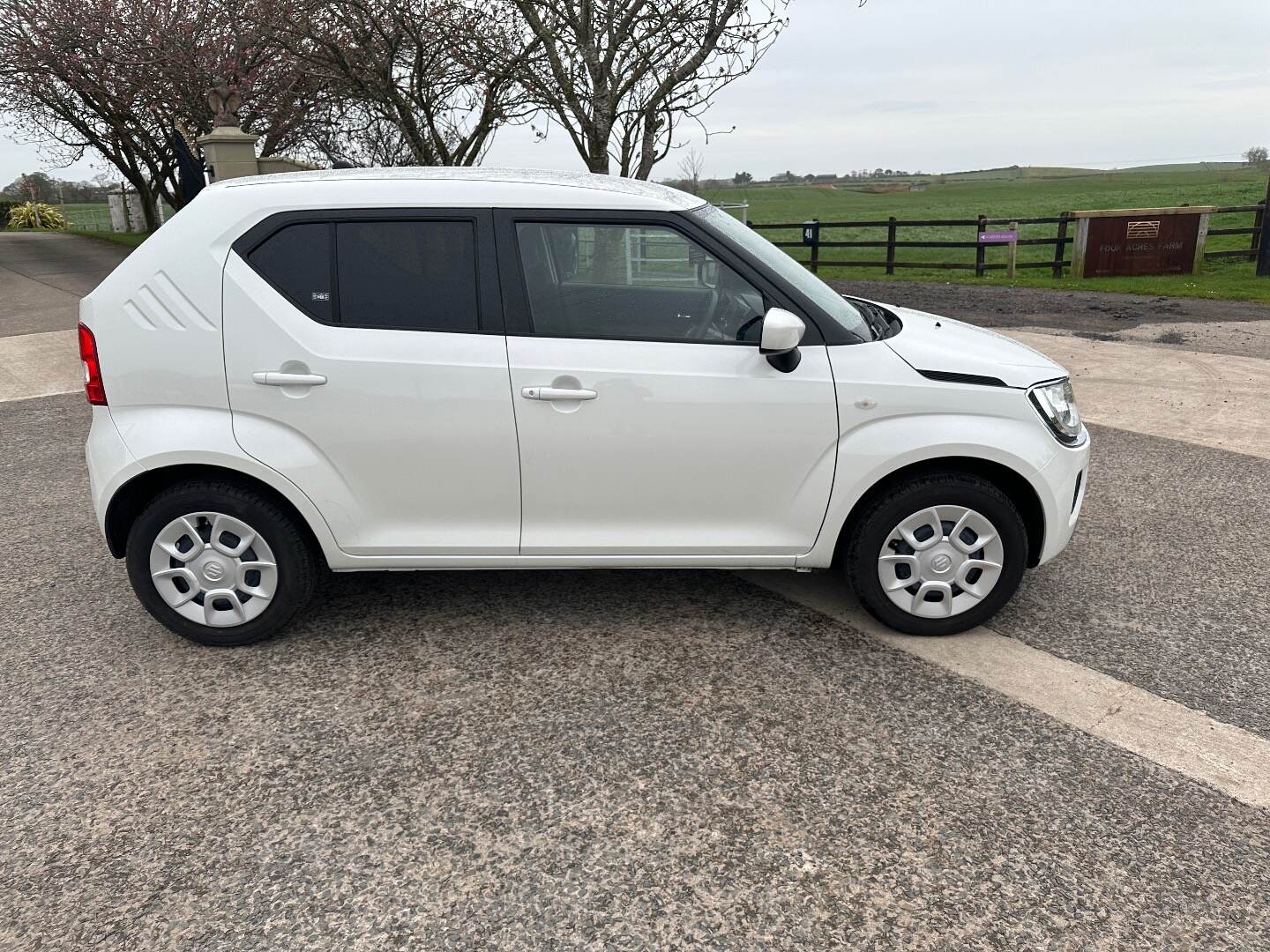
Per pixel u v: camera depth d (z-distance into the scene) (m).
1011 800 2.53
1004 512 3.26
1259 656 3.31
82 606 3.84
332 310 3.15
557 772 2.69
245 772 2.71
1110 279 14.49
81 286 15.78
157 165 23.83
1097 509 4.86
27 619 3.73
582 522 3.31
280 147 14.30
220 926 2.14
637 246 3.18
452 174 3.34
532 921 2.14
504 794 2.59
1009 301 12.61
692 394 3.15
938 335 3.54
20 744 2.87
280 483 3.16
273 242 3.15
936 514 3.28
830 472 3.24
